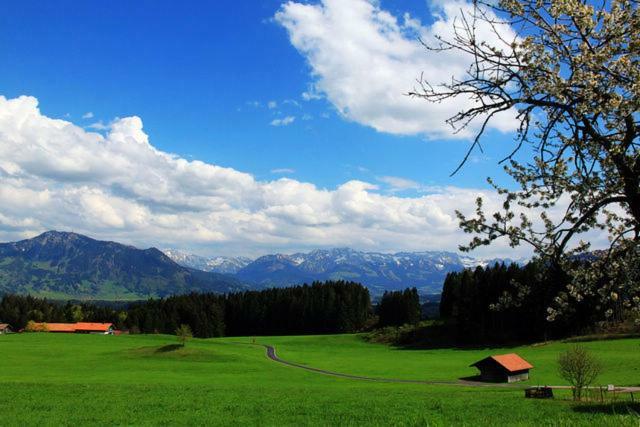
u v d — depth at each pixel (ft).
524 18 25.07
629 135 23.76
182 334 337.93
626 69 24.36
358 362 311.68
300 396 143.02
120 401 129.29
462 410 101.60
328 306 612.70
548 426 46.96
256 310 634.84
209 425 91.76
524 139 23.67
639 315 27.04
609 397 133.80
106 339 442.09
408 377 233.76
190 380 211.20
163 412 110.01
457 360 312.29
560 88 22.33
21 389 155.12
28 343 389.80
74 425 92.02
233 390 161.79
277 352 389.60
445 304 540.11
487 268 414.21
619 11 25.38
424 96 22.16
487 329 399.24
